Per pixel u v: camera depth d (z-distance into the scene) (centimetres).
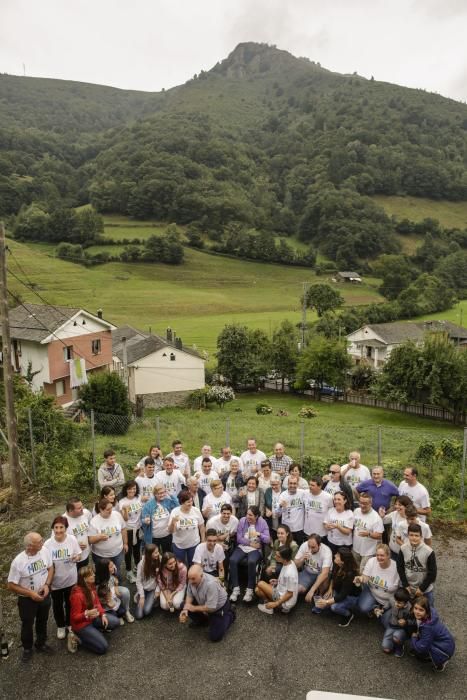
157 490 950
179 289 11369
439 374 3819
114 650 777
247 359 5362
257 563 900
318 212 15962
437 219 16875
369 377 5169
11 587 733
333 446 2286
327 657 755
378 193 18550
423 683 704
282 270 13500
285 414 3912
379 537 880
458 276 12388
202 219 15800
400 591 754
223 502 990
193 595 800
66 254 12494
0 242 1305
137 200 16388
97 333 3841
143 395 4462
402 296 9938
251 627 823
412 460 1673
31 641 755
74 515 862
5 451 1659
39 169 19375
